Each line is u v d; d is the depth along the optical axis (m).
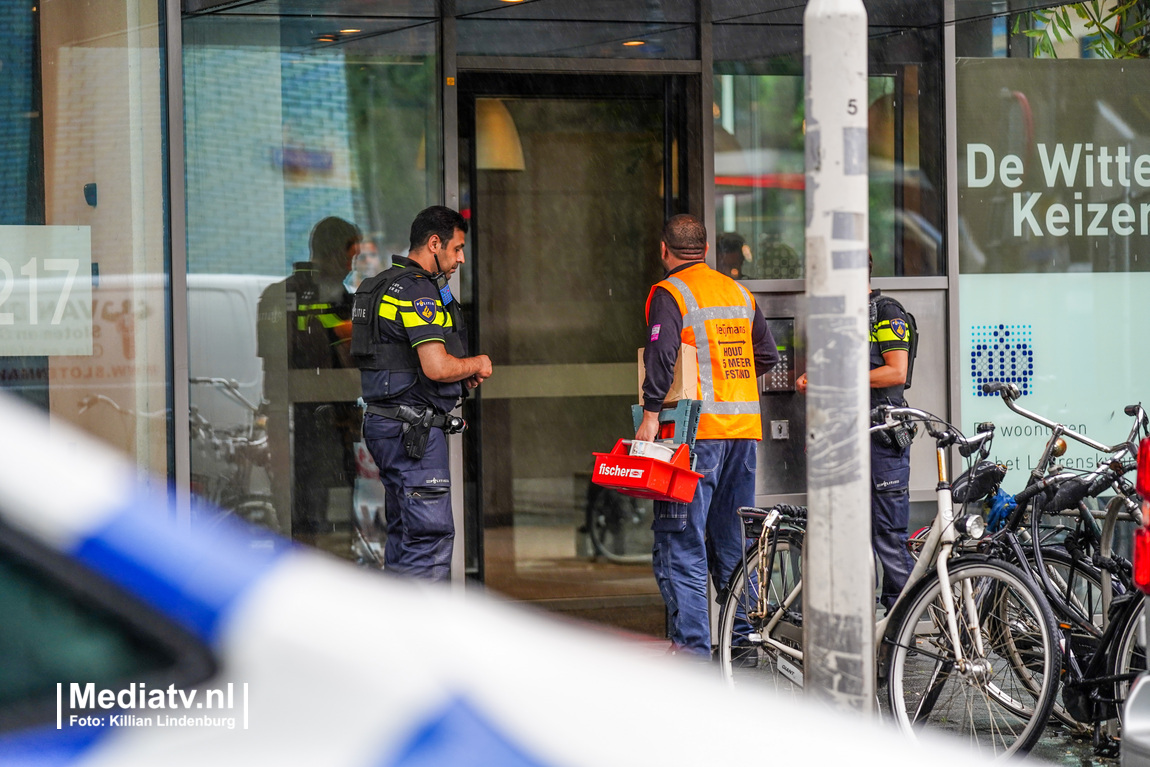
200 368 14.34
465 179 16.31
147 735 3.04
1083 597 11.12
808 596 7.69
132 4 13.09
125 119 13.13
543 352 16.67
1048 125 16.11
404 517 13.20
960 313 16.02
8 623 3.05
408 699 3.32
